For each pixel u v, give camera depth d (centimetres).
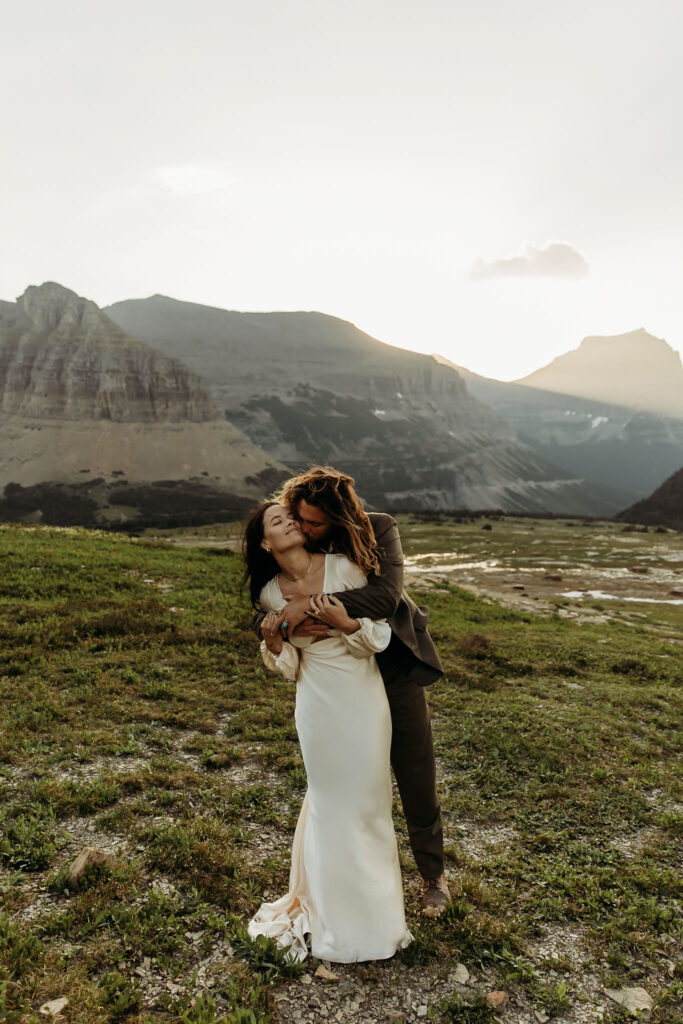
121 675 952
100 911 404
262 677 1018
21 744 677
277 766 682
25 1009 315
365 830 385
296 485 383
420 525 13500
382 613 371
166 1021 323
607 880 500
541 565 7019
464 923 420
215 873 462
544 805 641
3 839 493
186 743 739
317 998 352
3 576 1566
